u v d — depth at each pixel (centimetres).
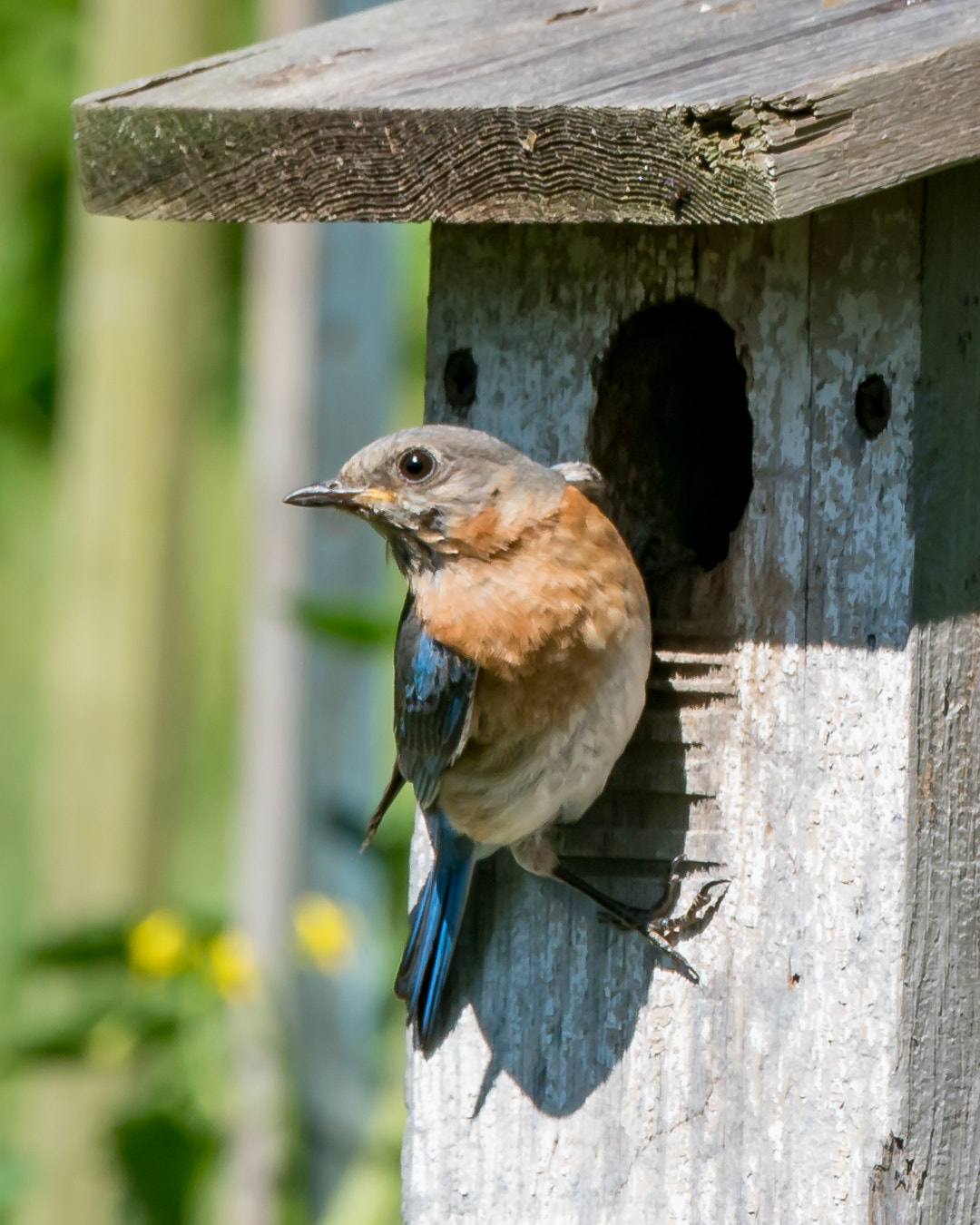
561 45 802
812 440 768
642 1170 805
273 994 1073
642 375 846
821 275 764
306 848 1308
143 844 1403
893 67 678
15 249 1745
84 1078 1327
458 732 793
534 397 826
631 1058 809
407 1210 847
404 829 1049
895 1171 752
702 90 700
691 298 795
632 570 791
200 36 1396
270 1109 1094
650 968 807
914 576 743
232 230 1576
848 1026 759
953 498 756
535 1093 827
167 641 1413
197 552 1465
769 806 780
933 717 752
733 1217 786
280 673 1318
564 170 718
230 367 1616
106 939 1025
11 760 2097
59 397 1769
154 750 1409
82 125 812
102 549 1401
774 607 779
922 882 751
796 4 790
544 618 778
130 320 1401
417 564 809
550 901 829
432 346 844
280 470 1325
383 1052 1106
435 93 764
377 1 1298
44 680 2186
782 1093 776
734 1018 788
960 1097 764
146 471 1402
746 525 785
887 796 750
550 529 785
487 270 831
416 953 838
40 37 1700
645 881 807
